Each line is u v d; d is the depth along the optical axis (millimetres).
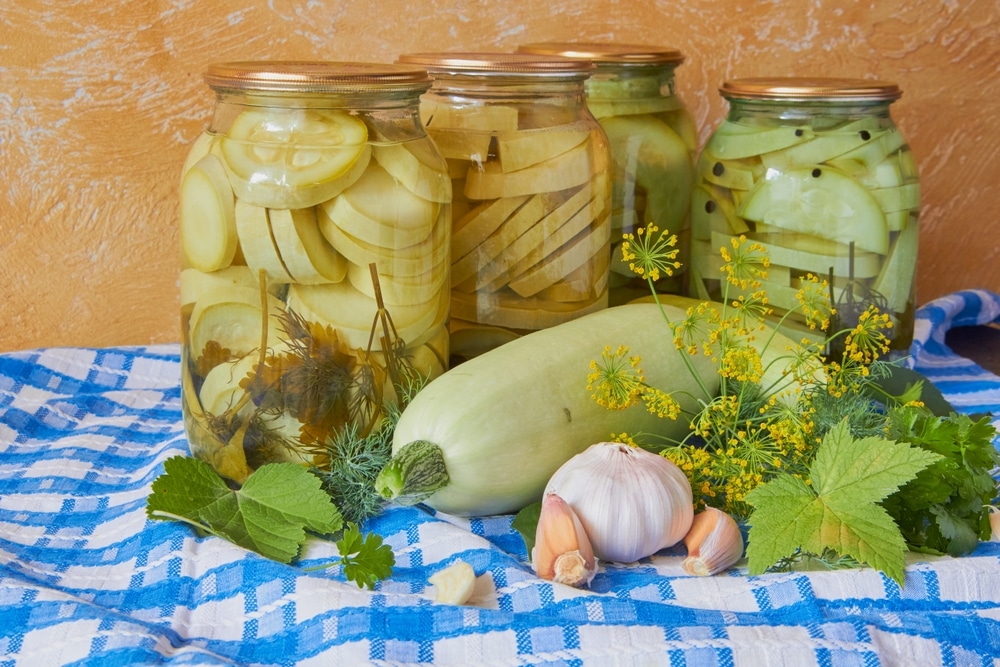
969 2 774
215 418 546
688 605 475
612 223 679
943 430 524
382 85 519
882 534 482
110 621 450
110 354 698
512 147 580
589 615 462
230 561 489
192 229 535
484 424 515
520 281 599
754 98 646
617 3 759
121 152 736
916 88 791
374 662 433
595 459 512
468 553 500
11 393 654
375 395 548
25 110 720
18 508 543
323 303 531
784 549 484
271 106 521
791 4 770
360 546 484
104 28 713
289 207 512
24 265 748
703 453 532
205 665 427
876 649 439
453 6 743
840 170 636
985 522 519
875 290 648
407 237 535
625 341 568
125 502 550
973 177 812
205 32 725
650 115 680
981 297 792
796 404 567
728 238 669
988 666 447
